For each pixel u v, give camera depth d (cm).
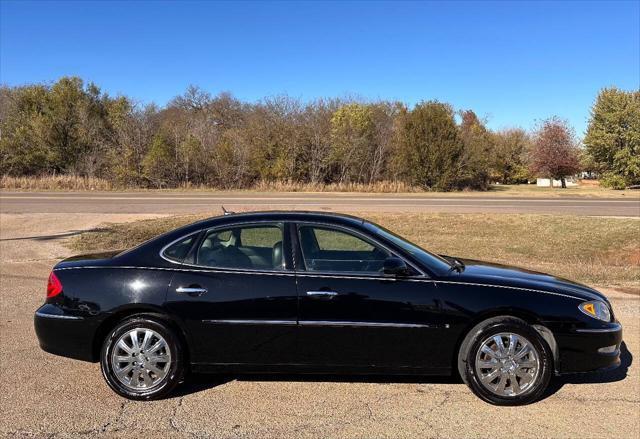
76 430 363
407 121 3538
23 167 3578
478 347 415
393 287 421
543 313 419
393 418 389
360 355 420
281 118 3538
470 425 380
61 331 427
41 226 1488
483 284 428
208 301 420
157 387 416
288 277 425
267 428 371
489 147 4438
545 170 4666
